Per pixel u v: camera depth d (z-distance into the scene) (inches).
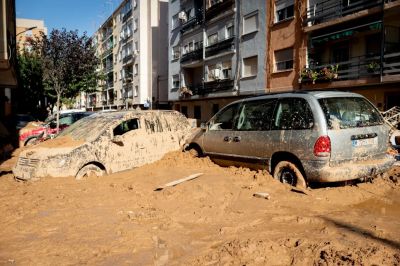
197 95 1248.8
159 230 172.7
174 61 1455.5
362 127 235.6
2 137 631.8
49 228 178.4
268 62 911.0
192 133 356.8
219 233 167.9
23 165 285.3
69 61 860.0
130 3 1929.1
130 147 315.6
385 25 627.8
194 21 1258.6
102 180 279.4
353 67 711.7
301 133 232.7
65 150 285.1
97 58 948.6
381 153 245.4
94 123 325.4
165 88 1761.8
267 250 142.6
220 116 320.5
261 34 931.3
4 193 247.8
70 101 1254.9
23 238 166.4
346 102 242.1
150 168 313.4
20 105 1557.6
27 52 1336.1
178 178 273.6
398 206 207.8
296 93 250.4
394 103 632.4
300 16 802.8
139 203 218.5
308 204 209.6
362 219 183.8
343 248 141.6
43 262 139.9
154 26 1769.2
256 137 267.6
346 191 230.8
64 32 870.4
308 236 159.2
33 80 1306.6
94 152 292.5
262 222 182.7
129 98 2003.0
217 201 218.4
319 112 226.7
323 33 752.3
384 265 126.6
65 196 235.0
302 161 230.5
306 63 798.5
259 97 281.4
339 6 728.3
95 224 182.9
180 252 147.5
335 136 221.6
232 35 1058.1
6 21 382.6
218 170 292.8
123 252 147.8
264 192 230.5
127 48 2017.7
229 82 1070.4
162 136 344.5
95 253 146.9
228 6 1056.8
